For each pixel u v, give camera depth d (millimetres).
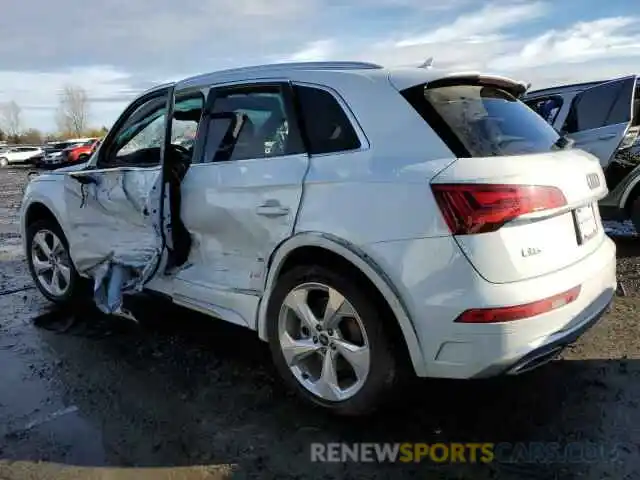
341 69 3158
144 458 2744
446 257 2502
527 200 2520
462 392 3246
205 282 3584
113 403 3275
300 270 3006
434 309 2535
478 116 2875
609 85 6332
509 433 2857
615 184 6172
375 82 2922
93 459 2746
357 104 2918
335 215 2807
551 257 2652
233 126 3432
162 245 3697
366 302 2752
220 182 3379
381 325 2729
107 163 4336
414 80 2875
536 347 2537
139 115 4113
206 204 3463
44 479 2604
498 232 2484
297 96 3148
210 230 3498
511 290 2484
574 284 2699
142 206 3791
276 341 3178
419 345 2623
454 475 2561
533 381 3342
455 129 2717
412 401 3170
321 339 2992
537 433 2846
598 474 2525
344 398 2908
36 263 5113
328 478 2570
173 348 4035
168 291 3875
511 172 2533
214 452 2779
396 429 2926
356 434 2895
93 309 4949
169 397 3328
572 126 6555
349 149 2881
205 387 3436
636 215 6145
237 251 3375
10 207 13547
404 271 2592
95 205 4246
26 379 3623
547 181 2625
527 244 2559
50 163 29656
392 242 2623
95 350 4051
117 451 2805
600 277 2928
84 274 4590
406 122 2771
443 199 2508
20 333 4445
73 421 3096
